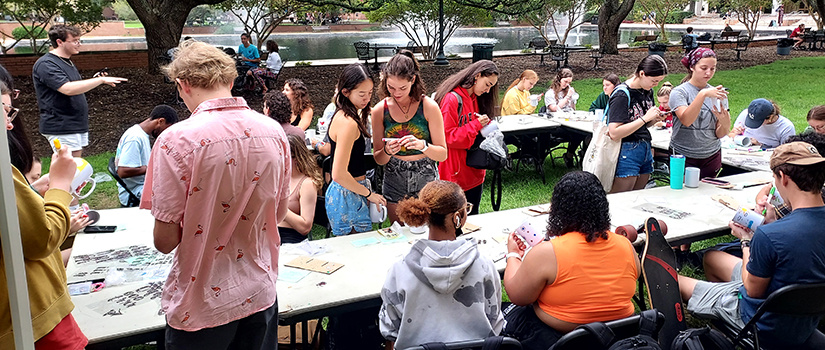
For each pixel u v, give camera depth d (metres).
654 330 2.19
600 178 4.34
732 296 2.79
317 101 12.13
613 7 20.58
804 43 24.92
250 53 14.98
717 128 4.34
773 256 2.44
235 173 1.74
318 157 5.10
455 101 3.87
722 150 5.27
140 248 2.94
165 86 13.09
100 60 15.77
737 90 13.25
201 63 1.74
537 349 2.38
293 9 21.03
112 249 2.93
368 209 3.43
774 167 2.50
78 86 5.36
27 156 2.21
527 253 2.35
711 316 2.85
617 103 4.14
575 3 21.98
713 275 3.38
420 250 2.14
